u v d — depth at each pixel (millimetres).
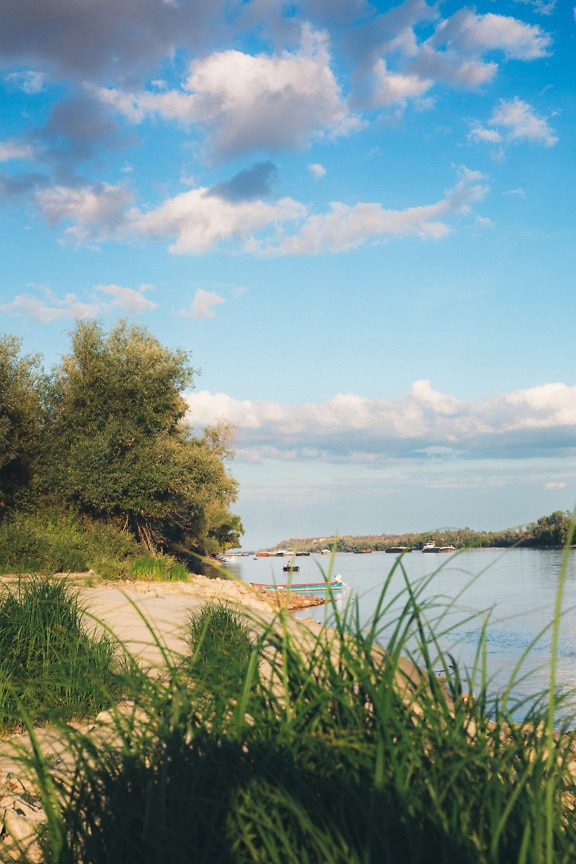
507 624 20516
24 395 31812
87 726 4285
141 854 2275
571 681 11180
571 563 61094
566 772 2295
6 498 30562
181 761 2348
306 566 76000
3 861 3146
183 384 35219
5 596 7754
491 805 2076
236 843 2102
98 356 34500
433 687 2389
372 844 1995
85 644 6145
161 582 25656
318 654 2799
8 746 4805
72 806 2693
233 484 59406
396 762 2127
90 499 30766
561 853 1999
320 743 2225
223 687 2631
